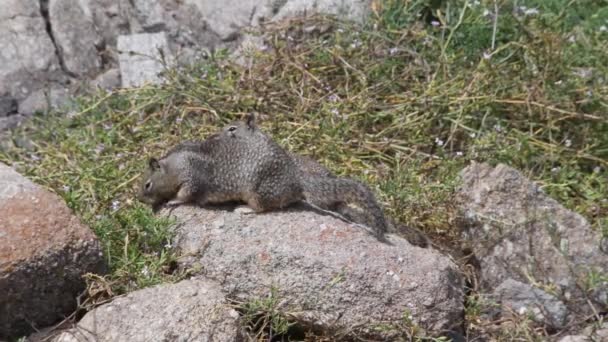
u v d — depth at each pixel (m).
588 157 12.41
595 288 10.37
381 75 13.52
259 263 9.94
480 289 10.71
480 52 13.83
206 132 12.66
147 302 9.41
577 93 12.95
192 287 9.57
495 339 10.00
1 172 10.22
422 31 13.78
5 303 9.51
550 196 11.67
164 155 11.02
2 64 14.40
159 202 10.74
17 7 14.83
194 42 14.84
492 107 12.96
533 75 13.22
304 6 14.52
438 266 9.91
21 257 9.48
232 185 10.34
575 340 9.83
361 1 14.56
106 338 9.20
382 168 12.16
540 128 12.81
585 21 14.53
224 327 9.32
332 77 13.61
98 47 14.91
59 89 14.41
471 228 10.98
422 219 11.26
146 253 10.36
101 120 13.24
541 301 10.30
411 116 12.79
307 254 9.86
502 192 11.01
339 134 12.51
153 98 13.28
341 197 10.26
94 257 9.84
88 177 11.66
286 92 13.23
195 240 10.25
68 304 9.85
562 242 10.73
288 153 10.88
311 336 9.78
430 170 12.19
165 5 14.94
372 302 9.72
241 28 14.76
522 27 13.64
